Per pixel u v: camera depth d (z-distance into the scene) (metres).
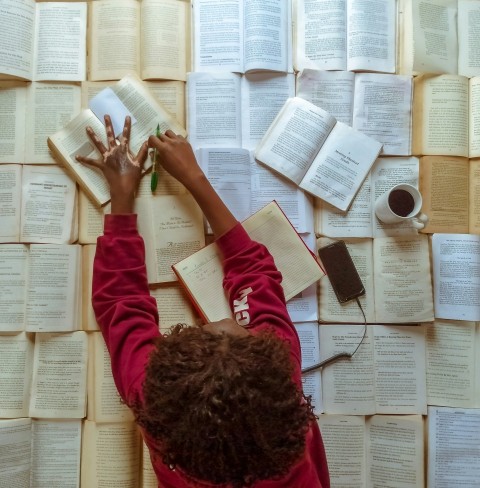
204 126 1.03
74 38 1.03
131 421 0.99
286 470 0.51
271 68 1.04
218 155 1.02
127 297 0.84
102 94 1.01
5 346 1.00
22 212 1.01
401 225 1.04
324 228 1.05
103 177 1.01
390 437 1.03
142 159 0.98
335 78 1.06
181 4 1.05
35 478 0.99
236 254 0.90
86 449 1.00
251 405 0.47
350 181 1.04
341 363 1.03
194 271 0.98
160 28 1.03
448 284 1.04
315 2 1.07
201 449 0.48
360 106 1.06
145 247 1.00
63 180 1.02
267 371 0.50
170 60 1.03
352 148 1.05
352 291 1.03
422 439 1.02
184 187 1.01
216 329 0.66
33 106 1.02
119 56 1.03
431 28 1.07
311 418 0.55
